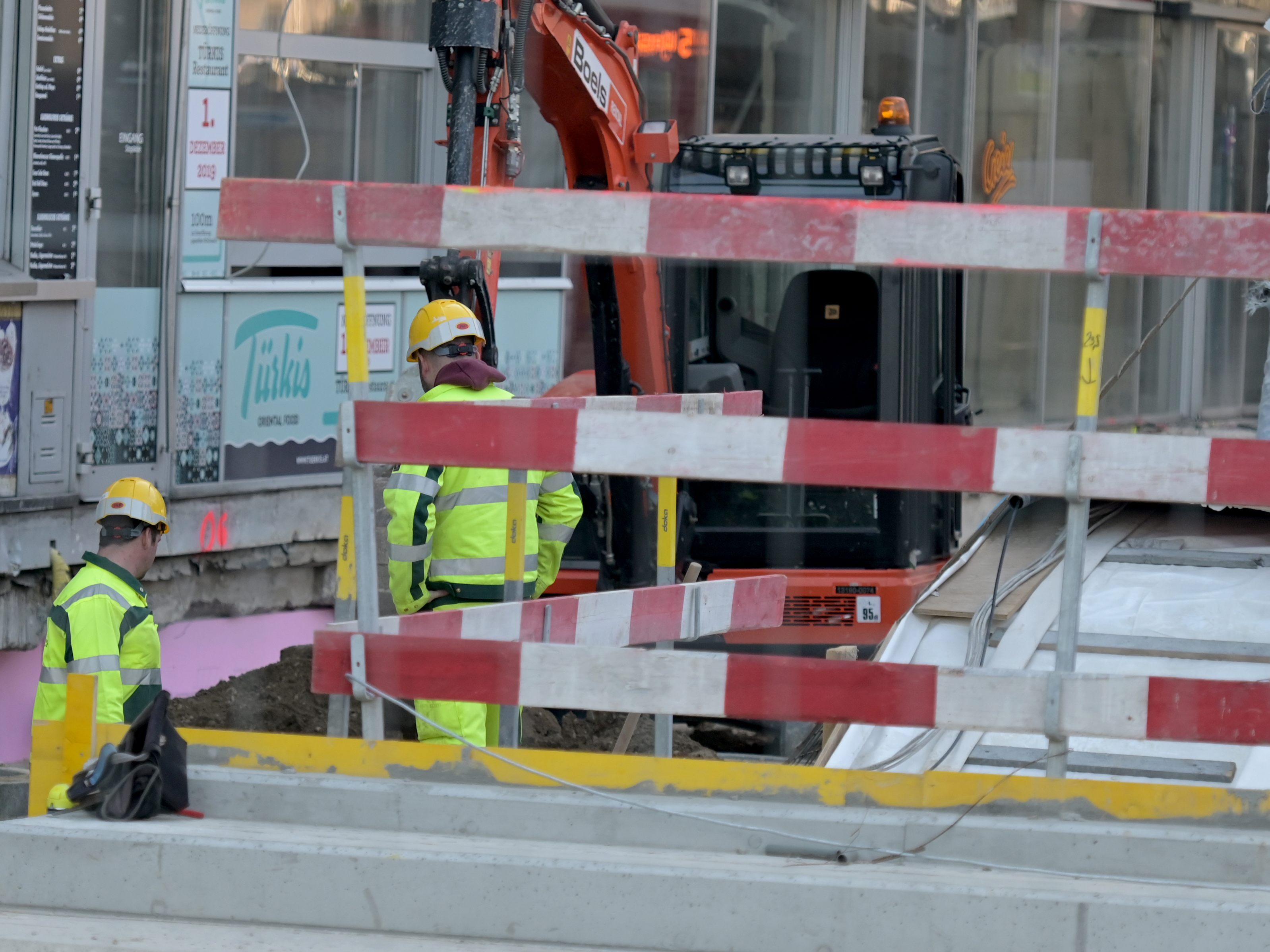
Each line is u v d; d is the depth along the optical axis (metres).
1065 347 59.16
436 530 18.78
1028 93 58.69
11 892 10.84
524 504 14.35
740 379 29.23
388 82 36.44
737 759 23.97
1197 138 67.12
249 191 11.28
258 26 32.81
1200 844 10.65
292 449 32.78
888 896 10.06
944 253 10.75
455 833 11.38
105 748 11.56
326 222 11.27
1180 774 13.33
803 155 28.83
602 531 27.45
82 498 28.59
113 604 16.86
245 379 31.70
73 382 28.28
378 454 11.43
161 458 30.19
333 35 34.72
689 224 10.97
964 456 10.87
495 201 11.13
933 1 53.88
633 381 26.73
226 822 11.41
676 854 10.93
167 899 10.71
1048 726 10.98
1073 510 10.91
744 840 11.11
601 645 14.80
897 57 52.81
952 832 10.95
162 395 30.14
